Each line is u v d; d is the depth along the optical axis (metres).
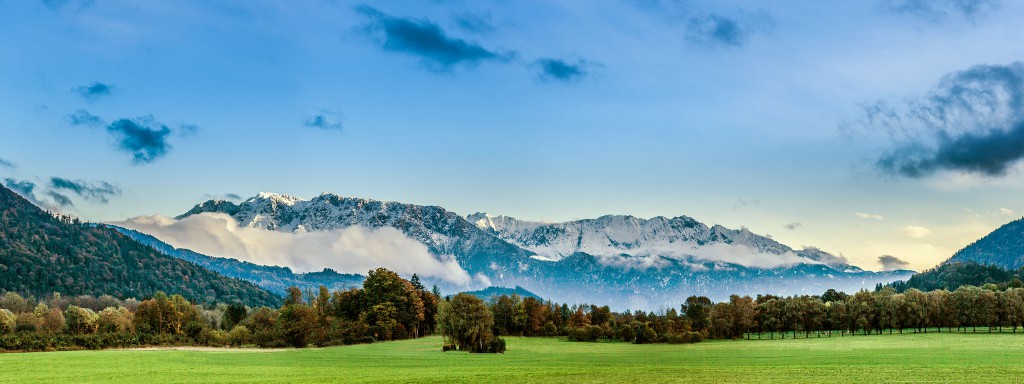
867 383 87.44
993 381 87.38
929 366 107.81
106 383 95.56
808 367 109.56
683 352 161.62
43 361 128.62
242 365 124.56
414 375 103.50
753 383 89.75
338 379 98.56
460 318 166.75
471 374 104.06
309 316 197.12
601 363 129.12
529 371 109.62
